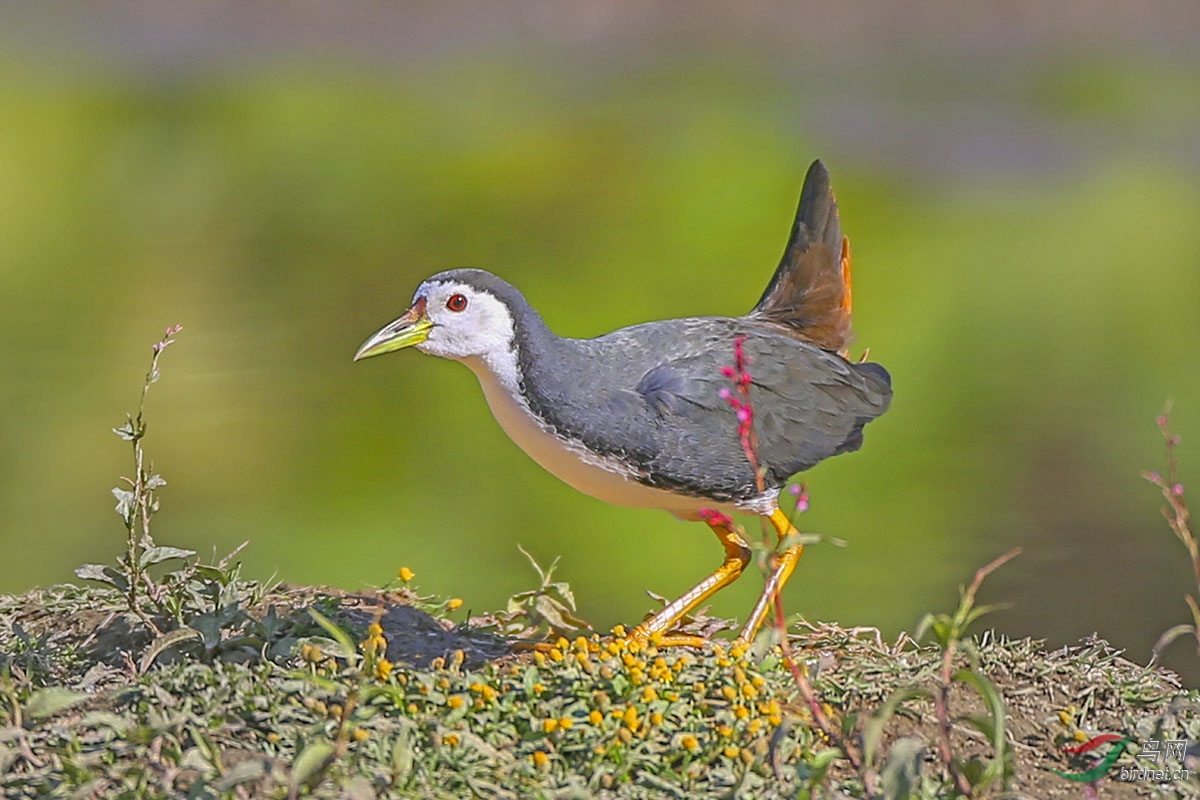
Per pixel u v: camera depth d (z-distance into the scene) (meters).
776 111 24.19
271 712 6.45
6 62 26.36
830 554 11.61
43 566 11.76
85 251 19.23
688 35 26.66
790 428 8.53
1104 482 12.87
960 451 13.80
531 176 22.20
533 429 8.21
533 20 26.81
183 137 23.94
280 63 26.95
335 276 18.31
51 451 13.59
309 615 7.41
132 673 7.04
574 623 8.08
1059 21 25.39
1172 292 18.02
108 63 26.62
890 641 9.59
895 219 20.16
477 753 6.30
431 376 16.06
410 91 25.64
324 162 23.00
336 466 13.84
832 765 6.55
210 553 12.02
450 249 19.36
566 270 18.48
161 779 5.93
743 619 11.04
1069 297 17.81
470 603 10.97
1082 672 7.55
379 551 12.10
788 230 20.02
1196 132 22.70
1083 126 22.89
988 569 6.45
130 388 14.78
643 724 6.51
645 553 12.41
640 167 22.38
